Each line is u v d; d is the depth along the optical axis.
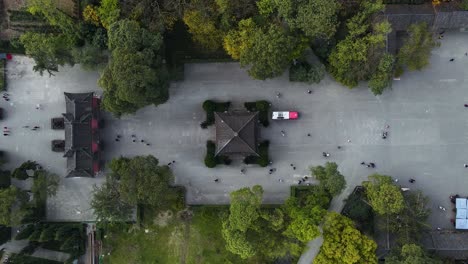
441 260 75.56
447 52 80.75
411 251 70.44
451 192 80.88
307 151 81.94
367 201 76.00
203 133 82.81
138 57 70.56
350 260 67.50
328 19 70.00
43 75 83.50
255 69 73.31
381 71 73.94
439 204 80.88
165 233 82.75
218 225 81.81
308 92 81.56
